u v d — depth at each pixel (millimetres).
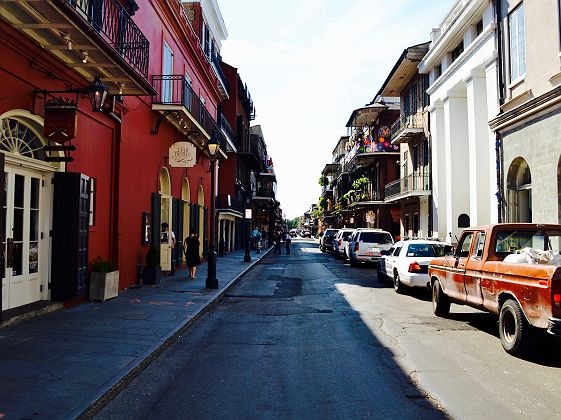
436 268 10078
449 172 22656
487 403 4980
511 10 16438
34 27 7523
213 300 11625
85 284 10047
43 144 9125
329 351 7234
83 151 10438
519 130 15633
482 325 9188
